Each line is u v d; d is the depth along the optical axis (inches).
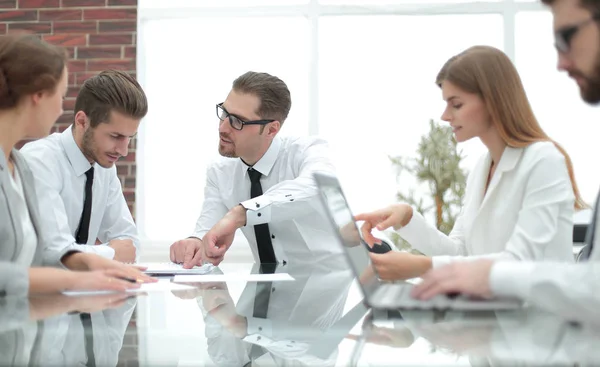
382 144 194.2
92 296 48.1
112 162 85.9
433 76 194.7
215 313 39.0
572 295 32.9
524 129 63.4
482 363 23.7
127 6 183.8
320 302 44.3
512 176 63.8
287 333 32.0
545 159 60.3
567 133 190.7
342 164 193.9
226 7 195.9
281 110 97.8
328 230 99.4
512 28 192.1
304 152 100.7
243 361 25.0
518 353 25.4
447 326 33.1
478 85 63.2
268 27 196.9
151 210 196.4
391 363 24.2
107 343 28.8
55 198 73.9
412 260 54.3
